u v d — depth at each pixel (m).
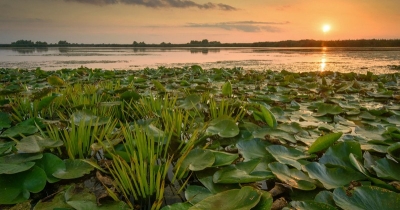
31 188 1.46
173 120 2.21
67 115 2.90
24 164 1.54
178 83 5.82
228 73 7.43
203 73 7.71
